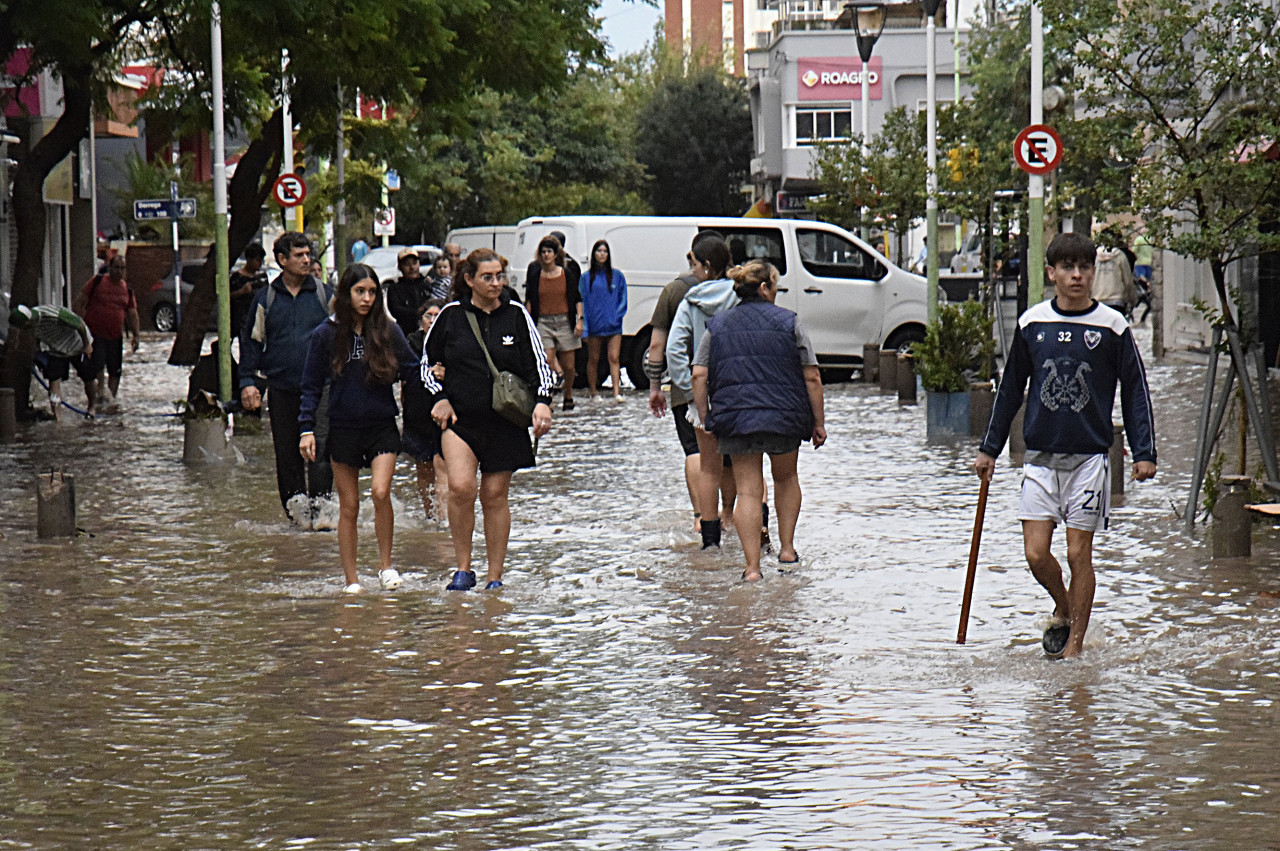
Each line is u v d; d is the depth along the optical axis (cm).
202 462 3525
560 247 4672
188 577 2219
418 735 1436
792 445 2172
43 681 1647
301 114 4984
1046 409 1675
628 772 1314
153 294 9919
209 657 1748
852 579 2128
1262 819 1168
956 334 3778
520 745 1399
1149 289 8331
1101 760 1319
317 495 2648
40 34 3625
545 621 1912
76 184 8456
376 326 2147
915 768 1307
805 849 1120
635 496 2939
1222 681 1567
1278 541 2331
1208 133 2553
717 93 17125
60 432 4225
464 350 2128
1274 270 4669
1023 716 1457
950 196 5625
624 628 1864
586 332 5047
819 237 5606
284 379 2655
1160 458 3312
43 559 2362
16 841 1170
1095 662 1653
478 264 2138
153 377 6209
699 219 5566
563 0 5462
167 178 10312
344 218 7819
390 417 2152
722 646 1764
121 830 1191
